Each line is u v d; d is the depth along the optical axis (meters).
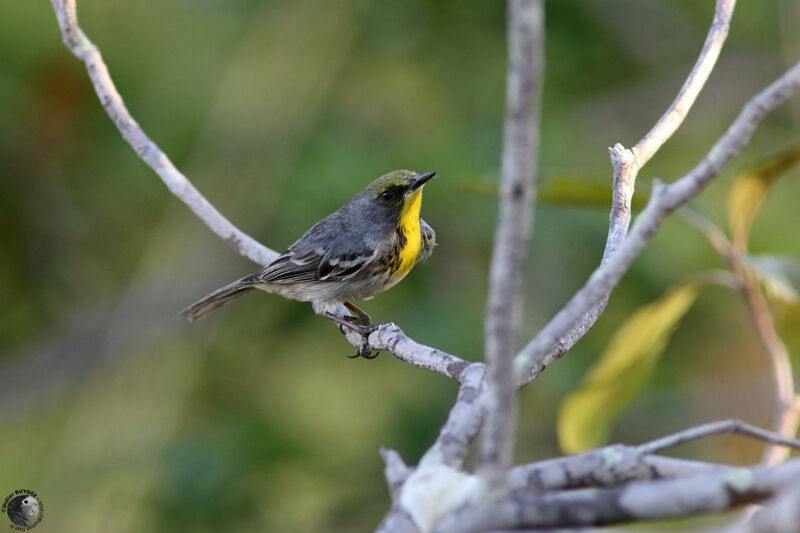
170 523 12.05
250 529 12.27
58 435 13.66
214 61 13.55
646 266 12.09
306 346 13.39
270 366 13.41
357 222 9.52
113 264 14.34
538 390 12.39
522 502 3.19
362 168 12.55
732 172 14.07
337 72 13.83
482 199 12.20
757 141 14.86
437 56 14.21
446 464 4.14
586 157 13.95
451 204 12.23
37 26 12.80
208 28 13.68
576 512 3.13
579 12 14.43
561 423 8.17
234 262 13.73
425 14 14.10
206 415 13.27
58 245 14.16
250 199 13.09
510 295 3.15
